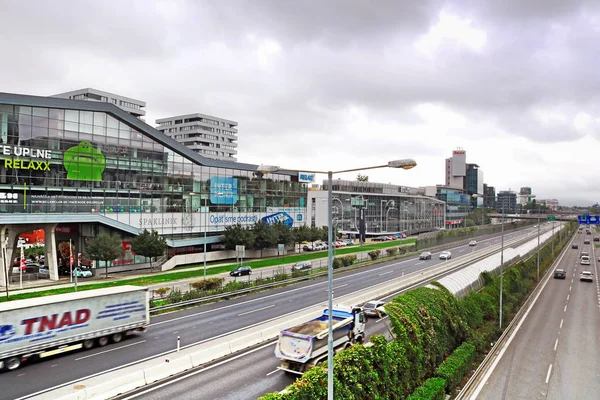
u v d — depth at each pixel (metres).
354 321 28.17
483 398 22.86
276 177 89.50
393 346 21.66
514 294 47.84
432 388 20.47
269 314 38.47
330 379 15.73
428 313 25.91
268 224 82.56
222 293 45.81
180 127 173.12
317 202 121.50
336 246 103.06
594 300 51.47
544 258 83.50
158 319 36.53
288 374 24.27
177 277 57.41
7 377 22.98
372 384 19.28
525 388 24.34
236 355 27.86
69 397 19.67
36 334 25.00
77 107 56.38
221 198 77.56
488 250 98.81
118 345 29.02
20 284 49.19
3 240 50.34
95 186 58.75
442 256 84.38
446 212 180.75
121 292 29.72
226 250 77.69
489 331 33.59
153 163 66.31
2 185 49.97
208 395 21.34
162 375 23.64
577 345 32.97
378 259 81.44
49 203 53.72
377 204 132.25
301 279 57.94
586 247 123.19
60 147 55.22
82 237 59.59
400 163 14.62
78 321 27.09
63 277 55.81
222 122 177.00
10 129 50.91
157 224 66.62
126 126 62.66
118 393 21.34
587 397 23.34
